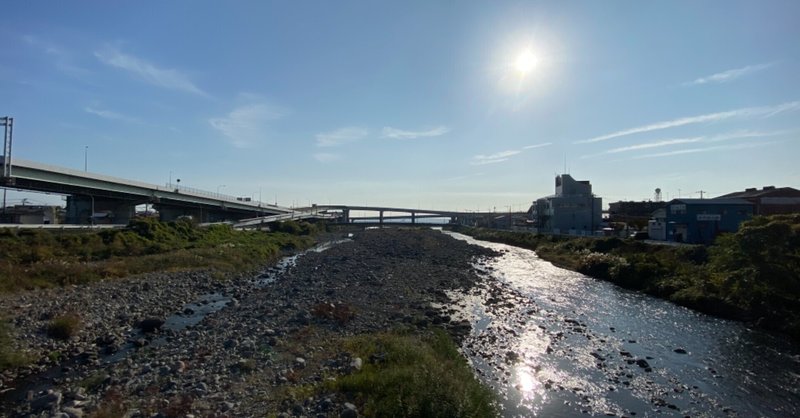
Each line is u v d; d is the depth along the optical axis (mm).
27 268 26078
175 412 10234
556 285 33844
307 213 134500
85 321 19016
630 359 16734
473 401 10711
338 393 11305
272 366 13570
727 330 20906
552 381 14617
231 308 22453
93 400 11438
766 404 13180
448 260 49000
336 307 21219
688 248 35688
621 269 34844
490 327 20844
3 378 13297
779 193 58906
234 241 53969
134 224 47062
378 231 121625
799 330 19375
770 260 22891
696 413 12586
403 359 13578
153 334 17938
